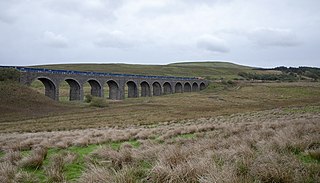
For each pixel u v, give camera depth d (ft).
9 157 31.04
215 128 56.08
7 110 166.50
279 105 226.17
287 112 129.29
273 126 48.24
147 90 358.64
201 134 45.73
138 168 22.40
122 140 47.01
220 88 426.51
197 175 18.40
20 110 172.04
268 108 199.72
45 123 131.95
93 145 42.65
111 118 151.02
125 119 145.18
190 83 427.74
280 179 16.81
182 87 412.77
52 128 113.91
